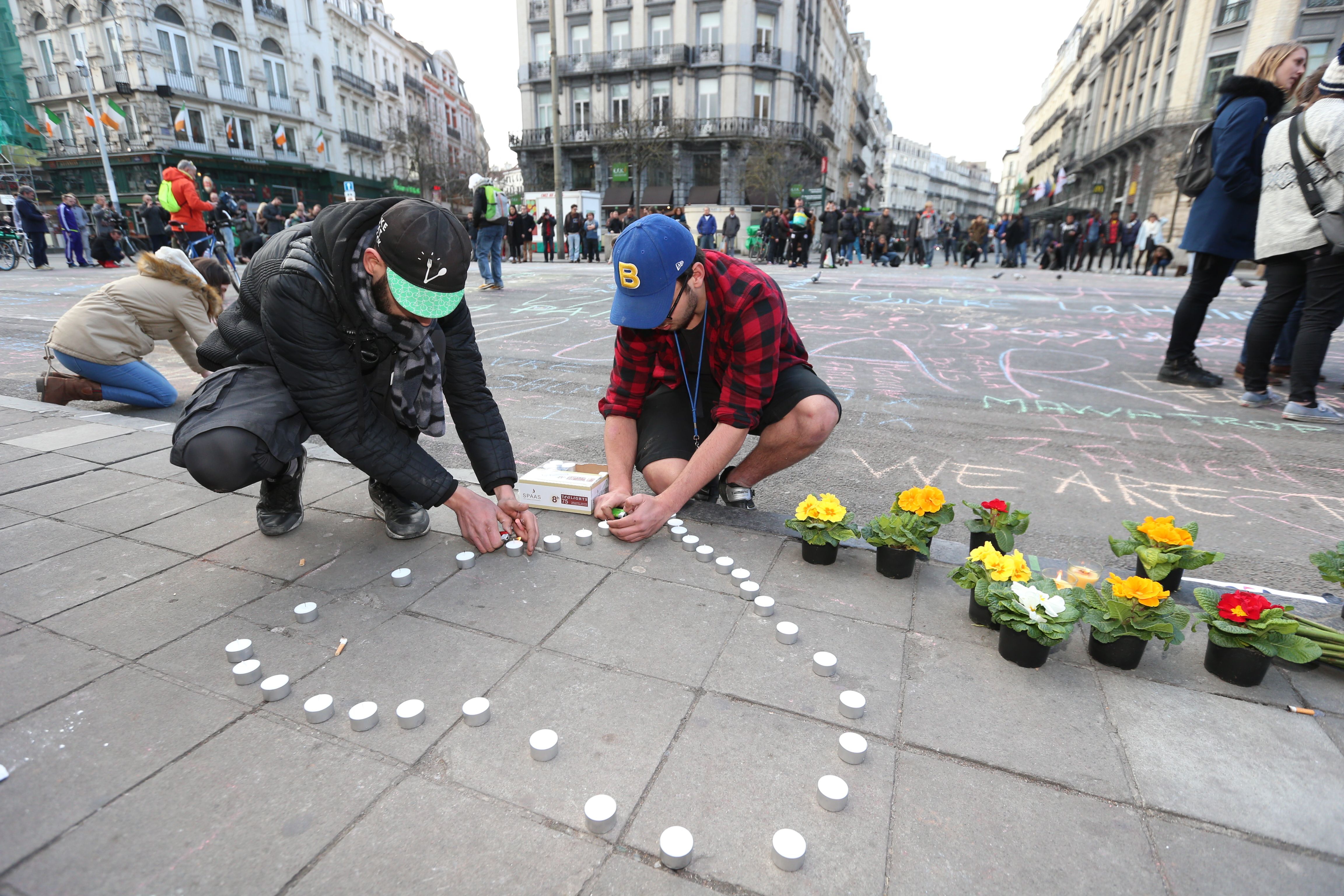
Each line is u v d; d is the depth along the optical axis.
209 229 14.55
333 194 40.19
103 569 2.20
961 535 2.73
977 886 1.16
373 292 1.83
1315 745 1.49
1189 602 2.07
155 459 3.20
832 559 2.27
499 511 2.33
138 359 4.28
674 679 1.69
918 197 123.69
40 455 3.25
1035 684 1.69
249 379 2.11
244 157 34.47
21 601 2.01
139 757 1.43
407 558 2.29
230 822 1.27
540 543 2.39
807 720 1.56
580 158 38.03
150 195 14.16
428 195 45.38
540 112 38.53
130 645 1.81
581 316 8.27
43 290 11.21
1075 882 1.17
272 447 2.01
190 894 1.13
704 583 2.15
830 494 3.09
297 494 2.46
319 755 1.44
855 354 6.09
